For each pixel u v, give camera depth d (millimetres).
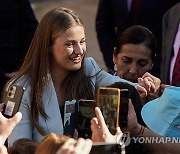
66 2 15070
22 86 5121
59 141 3971
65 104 5332
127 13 7961
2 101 5453
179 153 4805
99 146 4203
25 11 8078
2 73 7836
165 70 6906
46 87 5324
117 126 4699
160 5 7859
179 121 4805
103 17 8242
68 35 5281
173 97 4805
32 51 5414
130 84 5391
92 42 12656
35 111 5293
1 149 4438
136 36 6164
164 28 7102
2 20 7949
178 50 6812
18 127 5258
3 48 7965
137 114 5141
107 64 8172
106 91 4738
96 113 4535
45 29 5320
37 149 4020
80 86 5430
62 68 5387
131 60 6180
